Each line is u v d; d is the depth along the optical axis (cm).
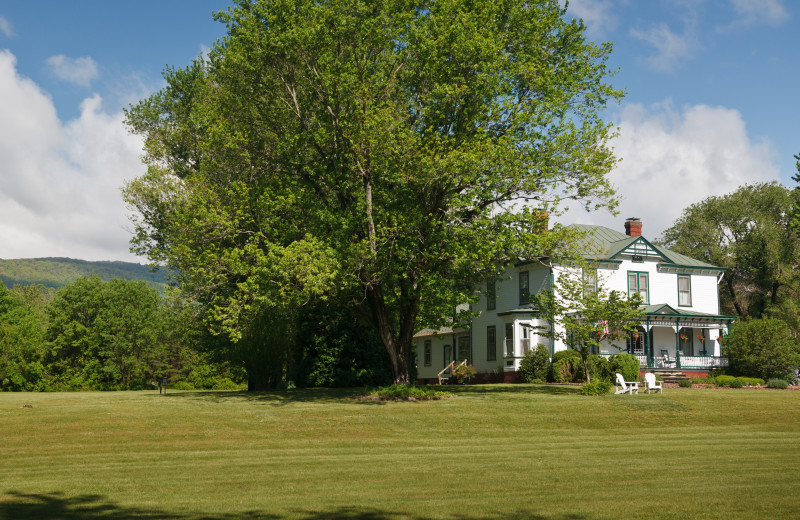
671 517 869
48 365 5628
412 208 2517
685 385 3500
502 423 2108
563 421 2164
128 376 5812
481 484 1145
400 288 2689
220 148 2789
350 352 3412
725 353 4116
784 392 2891
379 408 2289
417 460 1450
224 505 973
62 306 5916
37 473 1291
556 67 2700
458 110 2522
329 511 924
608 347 3903
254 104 2750
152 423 1944
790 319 4884
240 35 2559
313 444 1741
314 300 2638
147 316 5934
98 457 1505
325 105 2547
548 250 2550
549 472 1273
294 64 2556
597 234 4300
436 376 4956
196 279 2695
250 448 1673
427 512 914
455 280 2809
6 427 1847
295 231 2616
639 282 4047
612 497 1015
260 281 2370
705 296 4272
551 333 3028
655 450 1599
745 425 2184
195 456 1521
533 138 2502
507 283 4141
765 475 1225
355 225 2506
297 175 2786
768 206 6062
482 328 4350
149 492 1086
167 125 3853
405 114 2436
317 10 2434
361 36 2445
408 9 2556
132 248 3812
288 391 3033
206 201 2667
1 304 6656
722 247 6112
